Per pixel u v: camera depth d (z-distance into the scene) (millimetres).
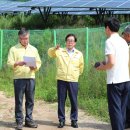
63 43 15602
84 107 10945
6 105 11391
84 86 12211
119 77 7570
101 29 15320
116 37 7691
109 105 7676
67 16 25125
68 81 9039
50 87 13492
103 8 21250
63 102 9203
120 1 22609
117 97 7602
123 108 7766
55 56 9234
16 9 28297
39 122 9727
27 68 8953
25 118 9297
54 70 14586
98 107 10727
